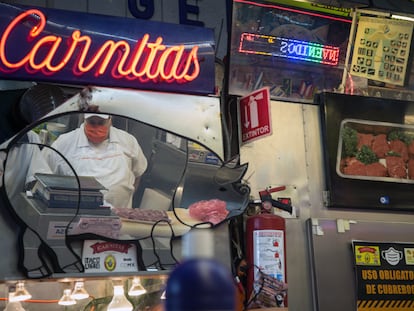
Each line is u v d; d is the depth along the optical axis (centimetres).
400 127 429
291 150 407
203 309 97
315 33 421
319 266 385
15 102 316
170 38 354
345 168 409
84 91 325
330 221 398
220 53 421
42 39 329
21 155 299
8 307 312
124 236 308
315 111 423
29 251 287
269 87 411
